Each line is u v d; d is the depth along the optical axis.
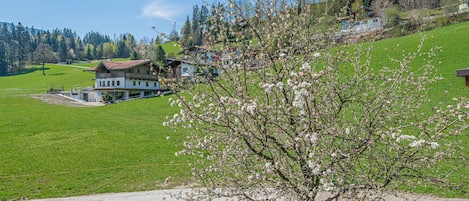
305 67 3.53
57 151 14.68
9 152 14.46
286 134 4.34
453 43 28.36
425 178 4.44
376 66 22.92
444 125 4.44
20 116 25.59
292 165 4.39
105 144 16.05
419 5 34.50
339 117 4.68
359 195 4.96
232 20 5.01
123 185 10.01
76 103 45.72
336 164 4.20
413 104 5.34
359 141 4.30
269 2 4.96
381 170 4.39
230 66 4.83
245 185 4.65
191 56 4.75
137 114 28.05
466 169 7.77
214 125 4.46
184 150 4.91
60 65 123.81
